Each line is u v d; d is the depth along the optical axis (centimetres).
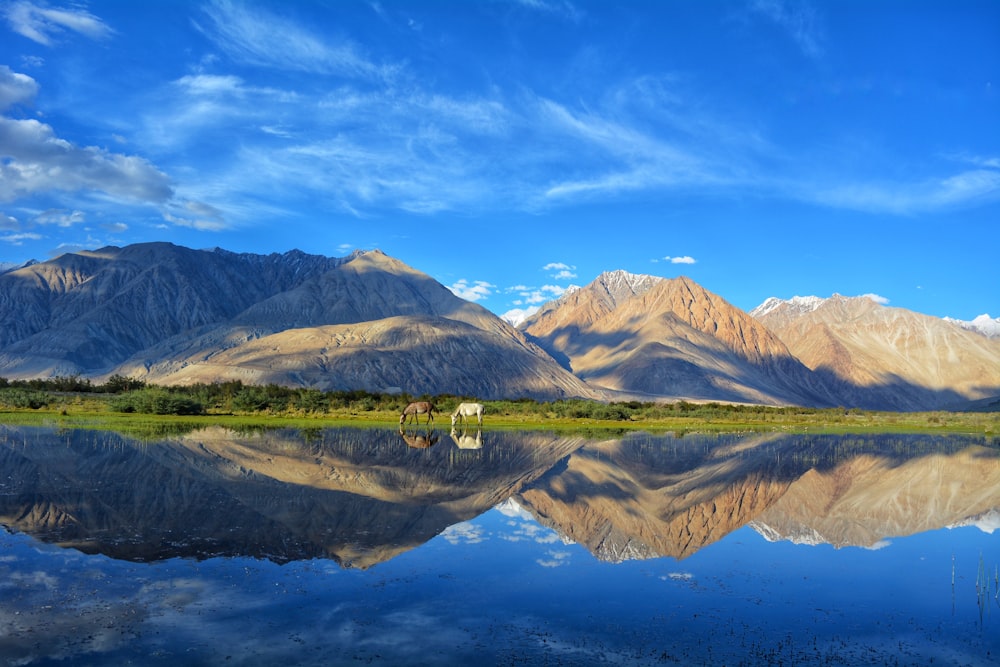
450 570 1631
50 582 1455
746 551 1934
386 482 2758
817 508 2606
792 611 1449
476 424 6600
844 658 1227
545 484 2905
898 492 3028
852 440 6106
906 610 1472
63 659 1119
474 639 1252
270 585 1482
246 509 2138
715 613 1424
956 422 10019
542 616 1373
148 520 1966
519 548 1842
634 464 3769
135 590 1424
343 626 1286
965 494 3006
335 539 1845
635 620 1371
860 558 1895
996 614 1451
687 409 10556
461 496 2541
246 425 5534
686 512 2438
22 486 2411
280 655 1159
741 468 3719
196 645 1184
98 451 3400
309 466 3125
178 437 4262
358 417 6950
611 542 1956
